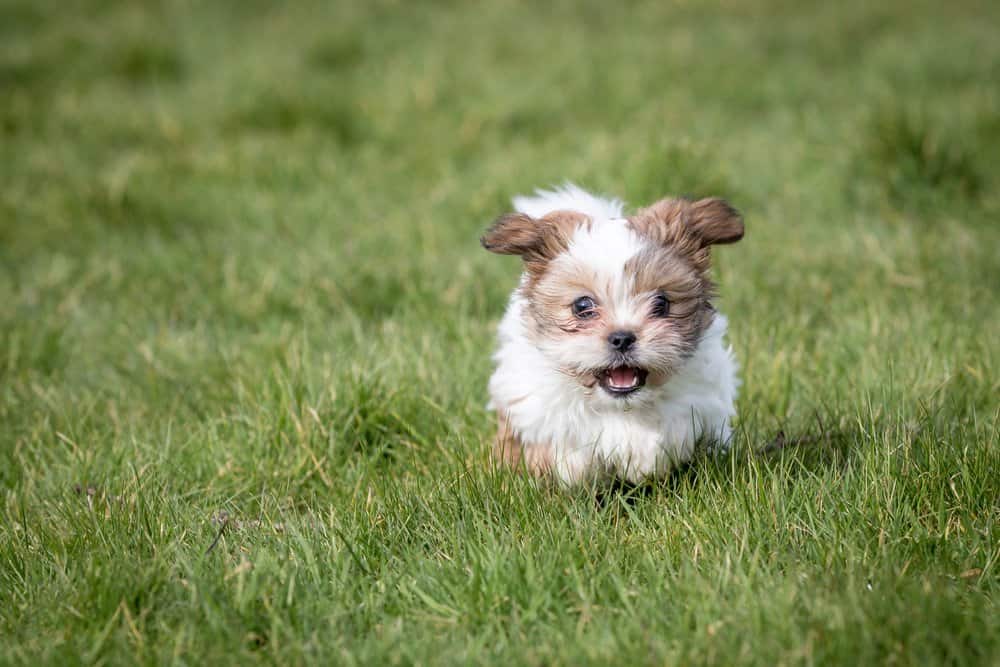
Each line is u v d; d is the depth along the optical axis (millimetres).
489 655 4484
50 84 16125
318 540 5398
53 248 10570
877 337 7652
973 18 18875
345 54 17516
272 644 4582
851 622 4355
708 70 16000
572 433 6059
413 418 7004
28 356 8195
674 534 5223
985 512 5266
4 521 5895
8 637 4766
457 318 8430
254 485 6328
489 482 5770
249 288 9312
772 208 10672
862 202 10734
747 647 4324
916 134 10906
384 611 4910
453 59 17219
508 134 13922
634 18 20062
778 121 13656
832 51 17078
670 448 6027
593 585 4875
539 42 18188
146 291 9422
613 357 5516
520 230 6016
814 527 5230
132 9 21109
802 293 8656
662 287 5730
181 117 14586
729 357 6352
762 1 20797
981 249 9195
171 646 4629
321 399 6922
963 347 7375
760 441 6445
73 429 7016
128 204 11250
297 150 13242
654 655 4352
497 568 4883
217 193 11938
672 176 10328
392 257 9867
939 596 4516
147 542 5473
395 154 13344
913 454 5691
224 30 19688
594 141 12406
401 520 5559
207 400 7426
